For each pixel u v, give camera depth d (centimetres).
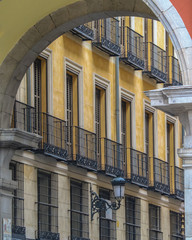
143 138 3381
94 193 2673
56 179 2731
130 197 3216
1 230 1956
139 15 1928
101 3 1922
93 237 2911
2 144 1970
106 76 3109
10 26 1967
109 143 3056
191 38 1697
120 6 1917
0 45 1970
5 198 1978
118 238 3091
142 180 3250
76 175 2845
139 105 3362
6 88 1977
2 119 1981
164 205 3497
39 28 1961
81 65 2944
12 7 1964
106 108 3103
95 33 3017
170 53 3653
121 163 3141
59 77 2805
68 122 2877
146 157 3328
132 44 3269
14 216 2511
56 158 2702
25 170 2570
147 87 3444
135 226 3222
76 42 2917
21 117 2533
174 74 3594
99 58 3066
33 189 2609
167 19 1716
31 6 1953
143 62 3316
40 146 2633
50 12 1944
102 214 2991
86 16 1952
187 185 1683
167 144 3650
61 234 2733
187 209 1678
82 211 2872
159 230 3441
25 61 1991
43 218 2662
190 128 1695
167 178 3497
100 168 2988
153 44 3438
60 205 2742
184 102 1664
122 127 3262
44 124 2672
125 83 3253
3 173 1978
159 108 1702
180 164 3691
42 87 2730
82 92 2936
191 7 1703
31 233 2583
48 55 2745
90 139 2914
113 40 3114
